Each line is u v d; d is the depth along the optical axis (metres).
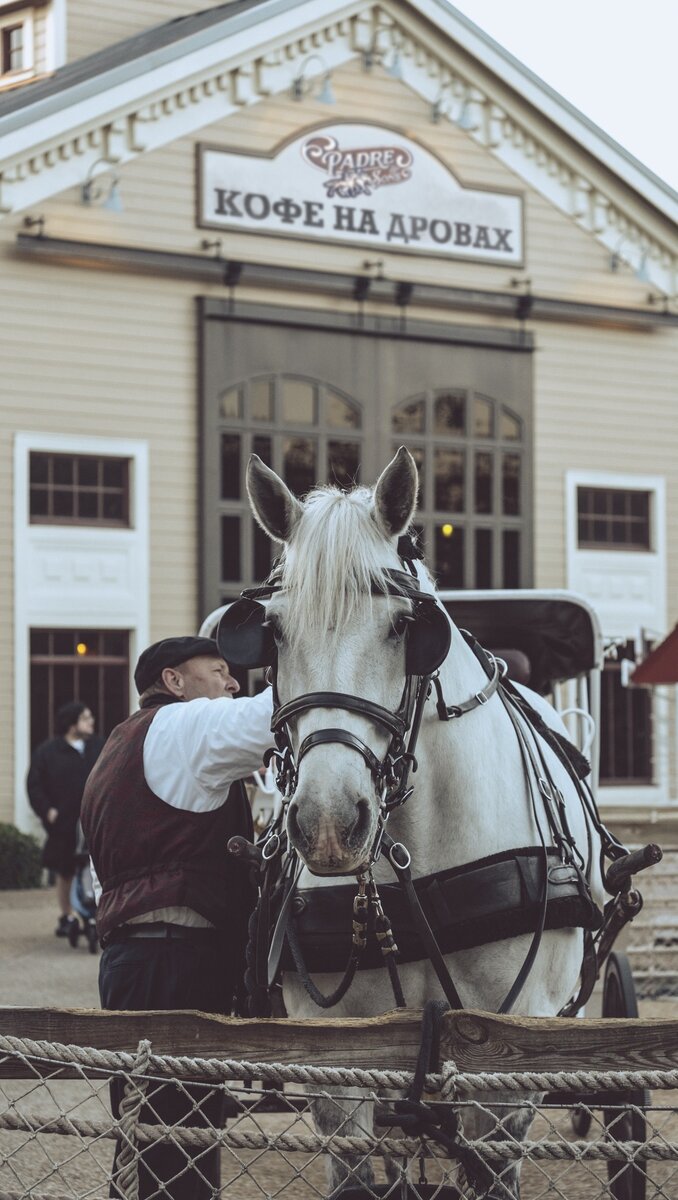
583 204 21.97
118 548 18.75
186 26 21.75
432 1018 3.17
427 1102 3.12
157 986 4.06
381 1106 3.87
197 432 19.23
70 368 18.52
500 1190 3.63
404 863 3.71
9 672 18.06
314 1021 3.24
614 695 21.92
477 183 21.20
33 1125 3.26
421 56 20.89
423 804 3.76
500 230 21.39
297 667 3.36
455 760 3.82
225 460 19.42
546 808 4.10
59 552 18.44
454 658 3.98
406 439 20.67
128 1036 3.27
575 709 6.97
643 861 4.43
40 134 18.12
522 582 21.39
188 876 4.07
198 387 19.23
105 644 18.86
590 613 6.66
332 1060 3.22
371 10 20.47
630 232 22.33
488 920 3.76
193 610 19.14
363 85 20.52
